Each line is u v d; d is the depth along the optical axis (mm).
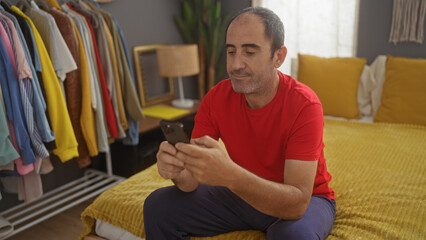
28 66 1605
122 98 2367
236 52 1001
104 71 2178
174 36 3363
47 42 1800
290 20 3152
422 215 1193
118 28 2262
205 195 1146
